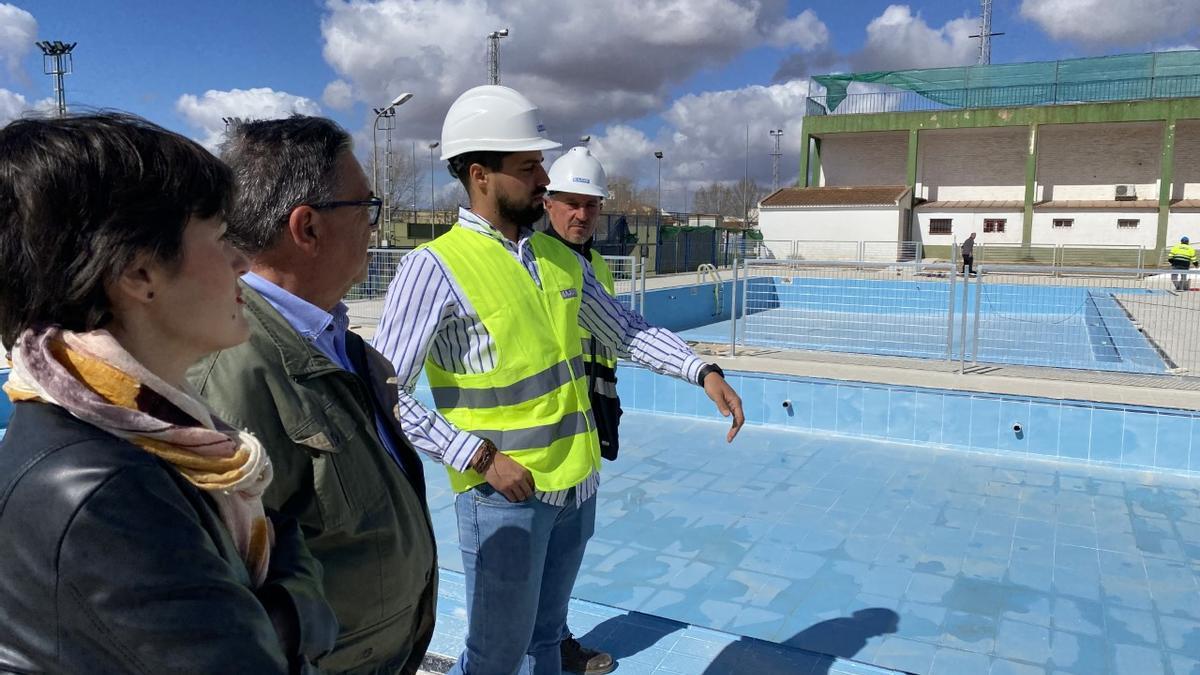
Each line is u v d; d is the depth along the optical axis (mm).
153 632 771
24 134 832
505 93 2236
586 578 4391
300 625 985
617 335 2705
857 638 3725
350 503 1268
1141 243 28469
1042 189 30531
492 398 2189
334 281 1394
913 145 30766
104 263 820
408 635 1440
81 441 801
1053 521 5164
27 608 767
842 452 6742
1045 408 6504
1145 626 3816
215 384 1168
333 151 1353
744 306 9492
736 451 6781
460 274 2156
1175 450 6133
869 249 29281
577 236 4004
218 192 925
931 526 5094
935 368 7996
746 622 3891
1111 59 28516
